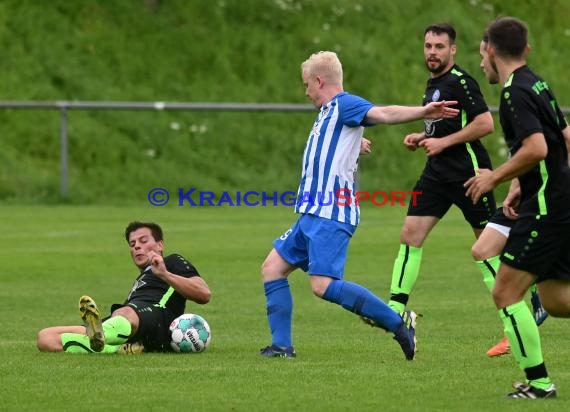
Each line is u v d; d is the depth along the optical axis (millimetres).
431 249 61406
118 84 103438
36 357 29203
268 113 102250
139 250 31094
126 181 94062
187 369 27203
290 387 24719
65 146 90125
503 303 23281
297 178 96938
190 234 68938
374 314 28359
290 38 110812
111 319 29719
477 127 33438
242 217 81062
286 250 29609
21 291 45344
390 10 115250
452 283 47656
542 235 22781
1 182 91438
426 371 26953
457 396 23609
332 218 28328
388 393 23969
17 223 75375
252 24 111938
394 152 98812
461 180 34156
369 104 28109
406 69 109375
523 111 22609
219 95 103938
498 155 98375
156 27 109688
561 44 117500
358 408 22391
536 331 23109
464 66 107500
